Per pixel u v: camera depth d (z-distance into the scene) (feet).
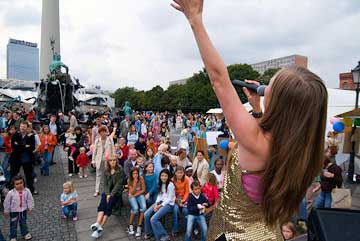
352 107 34.01
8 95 151.33
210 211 17.35
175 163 23.21
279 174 2.85
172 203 17.79
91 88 181.57
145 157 29.94
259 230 3.13
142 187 18.98
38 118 56.34
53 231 18.31
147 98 256.11
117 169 19.49
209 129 59.36
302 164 2.84
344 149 29.73
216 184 18.69
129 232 18.51
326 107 2.99
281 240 3.35
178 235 18.35
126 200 24.57
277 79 3.09
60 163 36.81
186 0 3.14
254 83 4.19
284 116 2.91
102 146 25.20
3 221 19.56
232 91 3.08
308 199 18.34
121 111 75.31
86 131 36.52
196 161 21.74
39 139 28.43
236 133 3.03
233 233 3.24
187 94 184.14
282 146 2.86
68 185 20.18
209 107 166.91
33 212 21.07
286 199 2.93
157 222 17.20
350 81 157.48
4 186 22.38
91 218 20.49
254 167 3.03
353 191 26.27
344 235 4.12
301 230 14.60
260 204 3.08
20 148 23.98
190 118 65.36
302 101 2.86
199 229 18.70
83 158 30.73
